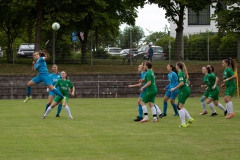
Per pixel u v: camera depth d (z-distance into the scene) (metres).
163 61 55.28
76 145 17.28
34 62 26.41
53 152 15.93
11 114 28.44
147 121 24.44
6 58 57.03
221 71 51.66
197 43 54.84
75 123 23.80
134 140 18.39
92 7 53.41
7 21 57.56
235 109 32.00
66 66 53.16
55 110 31.28
